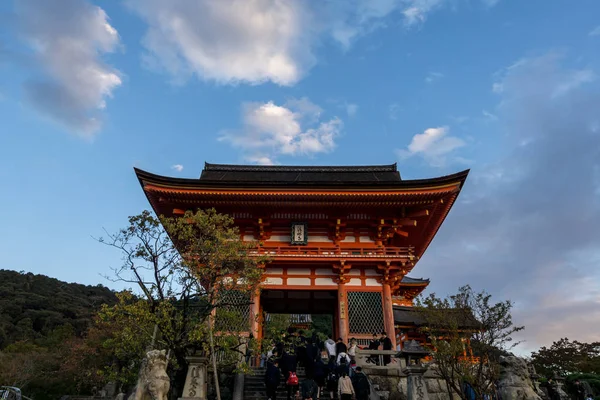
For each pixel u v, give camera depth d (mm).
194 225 21562
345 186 30422
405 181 30484
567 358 50062
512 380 16344
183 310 18219
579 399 33812
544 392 30766
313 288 30531
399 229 33344
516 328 17703
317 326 63438
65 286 129125
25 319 92938
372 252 30750
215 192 30422
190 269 18203
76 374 44031
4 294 107000
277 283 30531
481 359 17641
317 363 19703
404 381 20672
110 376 18766
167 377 14984
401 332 40719
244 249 20266
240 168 41156
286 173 40750
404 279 48344
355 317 29516
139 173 30156
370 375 20719
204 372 16906
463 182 30922
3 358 48031
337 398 18641
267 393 17969
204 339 17953
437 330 19109
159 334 18125
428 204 31609
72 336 63750
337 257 29891
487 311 18062
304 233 32000
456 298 18734
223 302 20250
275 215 32812
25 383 45750
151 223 18172
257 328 28031
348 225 32812
